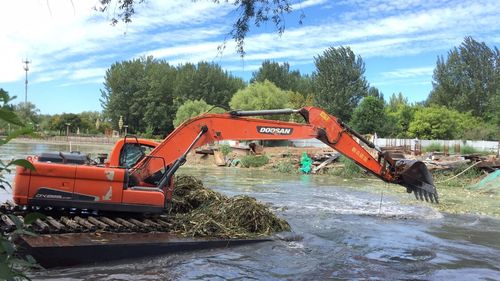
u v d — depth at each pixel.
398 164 9.61
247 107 58.75
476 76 81.38
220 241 7.89
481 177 21.77
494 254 8.41
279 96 60.41
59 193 7.51
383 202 15.15
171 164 8.77
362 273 6.95
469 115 72.06
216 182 20.34
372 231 10.22
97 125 91.81
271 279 6.46
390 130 61.84
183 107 73.31
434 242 9.32
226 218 8.77
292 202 14.55
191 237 7.88
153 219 8.23
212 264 6.98
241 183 20.12
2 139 2.08
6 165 2.20
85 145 59.94
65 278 6.04
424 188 9.44
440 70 85.75
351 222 11.27
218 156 32.56
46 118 88.62
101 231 7.40
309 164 26.97
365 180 23.05
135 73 96.44
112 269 6.50
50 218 7.31
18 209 7.66
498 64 81.56
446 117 60.19
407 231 10.41
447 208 14.18
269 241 8.44
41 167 7.48
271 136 9.27
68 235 7.04
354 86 77.88
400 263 7.61
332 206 13.96
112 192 7.68
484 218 12.59
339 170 25.69
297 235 9.02
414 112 66.94
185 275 6.44
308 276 6.68
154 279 6.19
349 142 9.51
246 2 5.70
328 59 79.56
